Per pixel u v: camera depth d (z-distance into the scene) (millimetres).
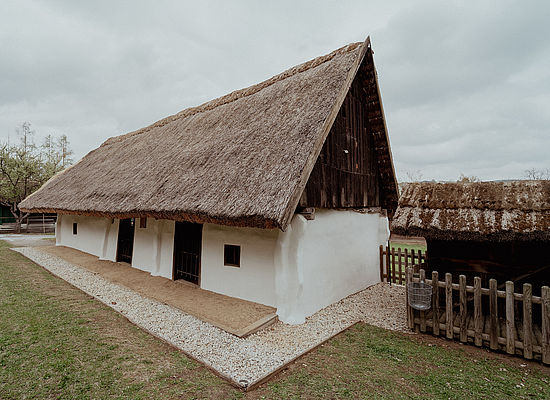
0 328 4617
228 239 6332
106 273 8383
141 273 8242
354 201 7059
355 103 7195
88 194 9438
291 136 5316
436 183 6336
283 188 4449
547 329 3854
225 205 4828
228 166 5762
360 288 7566
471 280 5648
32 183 23156
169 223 7867
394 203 8859
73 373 3432
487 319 5086
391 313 5910
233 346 4289
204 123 9164
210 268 6664
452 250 5906
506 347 4117
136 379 3359
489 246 5543
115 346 4133
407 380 3500
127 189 7809
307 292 5570
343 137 6637
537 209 4852
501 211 5090
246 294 5957
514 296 4098
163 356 3928
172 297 6344
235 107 8617
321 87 6094
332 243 6406
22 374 3381
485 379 3543
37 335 4391
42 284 7336
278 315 5297
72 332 4539
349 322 5395
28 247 13742
